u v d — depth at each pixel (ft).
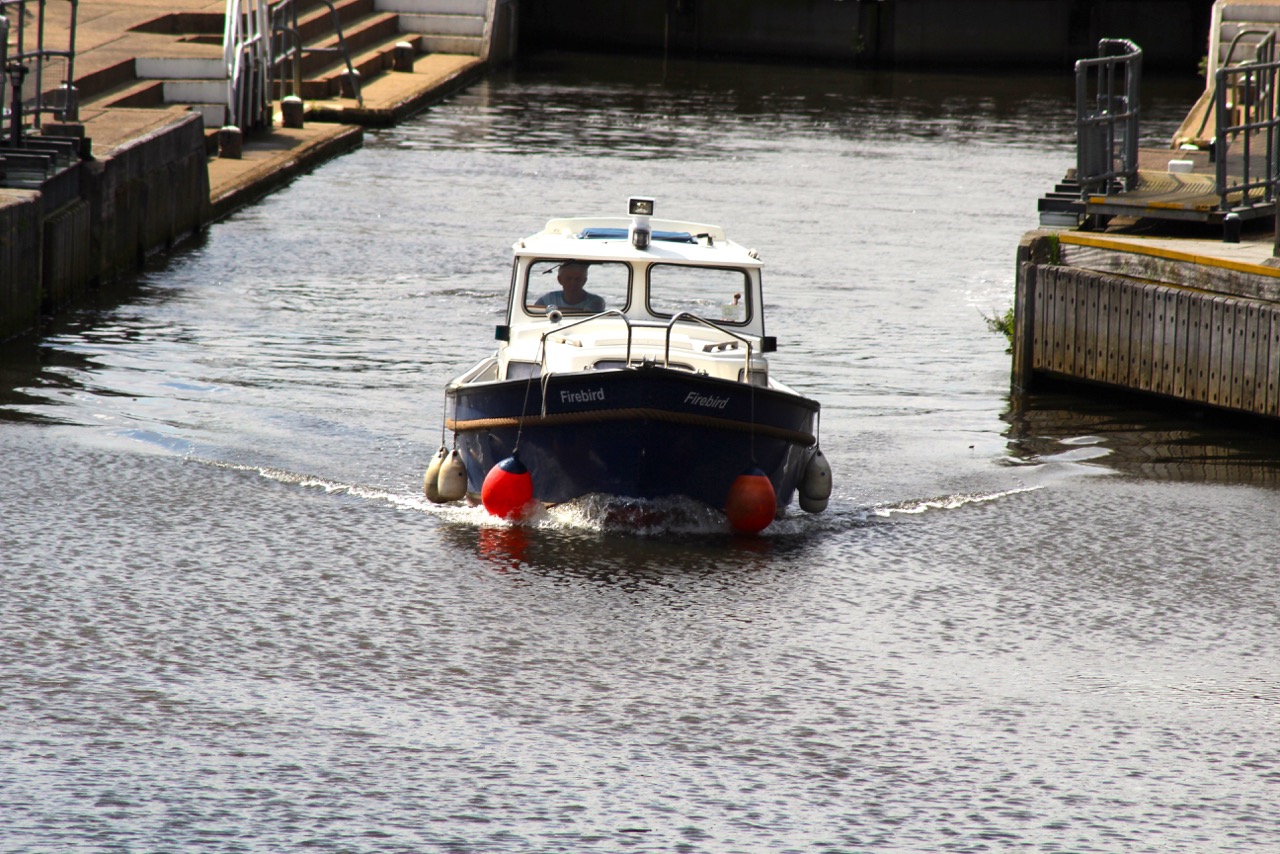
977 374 208.74
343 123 444.14
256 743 97.76
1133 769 98.68
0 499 142.72
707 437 138.21
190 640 113.09
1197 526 148.25
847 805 92.99
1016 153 429.79
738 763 97.60
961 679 111.45
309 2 527.40
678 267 151.94
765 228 312.91
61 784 91.76
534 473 142.20
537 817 90.33
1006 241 309.01
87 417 172.65
